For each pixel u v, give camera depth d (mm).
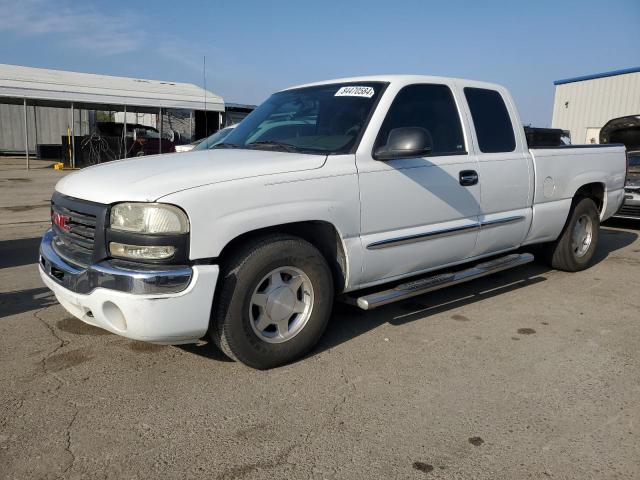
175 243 3018
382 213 3873
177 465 2564
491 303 4984
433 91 4414
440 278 4328
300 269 3541
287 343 3557
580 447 2744
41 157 26531
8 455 2613
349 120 4004
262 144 4160
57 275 3484
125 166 3643
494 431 2881
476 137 4625
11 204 11633
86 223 3244
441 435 2836
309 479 2477
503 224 4832
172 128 25969
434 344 4016
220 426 2893
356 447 2723
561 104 25516
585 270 6266
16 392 3219
